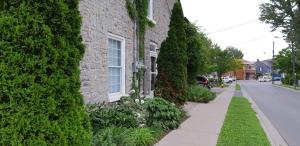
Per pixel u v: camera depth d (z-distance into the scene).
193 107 16.81
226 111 15.17
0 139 3.52
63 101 3.84
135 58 13.02
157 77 13.84
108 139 6.43
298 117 14.82
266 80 91.56
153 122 9.53
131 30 12.70
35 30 3.62
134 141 7.09
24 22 3.60
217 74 59.62
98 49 9.88
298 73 59.69
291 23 40.62
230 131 9.90
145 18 13.76
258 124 11.58
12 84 3.50
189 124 11.05
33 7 3.64
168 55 13.66
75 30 4.07
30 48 3.60
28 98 3.54
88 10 9.26
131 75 12.64
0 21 3.53
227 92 33.78
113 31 10.96
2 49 3.52
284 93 34.47
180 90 13.55
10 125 3.51
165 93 13.43
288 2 40.72
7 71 3.51
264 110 17.62
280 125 12.52
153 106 9.84
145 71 14.26
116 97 11.20
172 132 9.52
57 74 3.75
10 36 3.54
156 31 16.45
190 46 21.55
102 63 10.14
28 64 3.56
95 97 9.64
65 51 3.86
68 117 3.90
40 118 3.61
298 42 41.19
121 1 11.66
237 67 69.00
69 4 4.04
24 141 3.56
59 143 3.75
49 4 3.74
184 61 13.82
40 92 3.61
